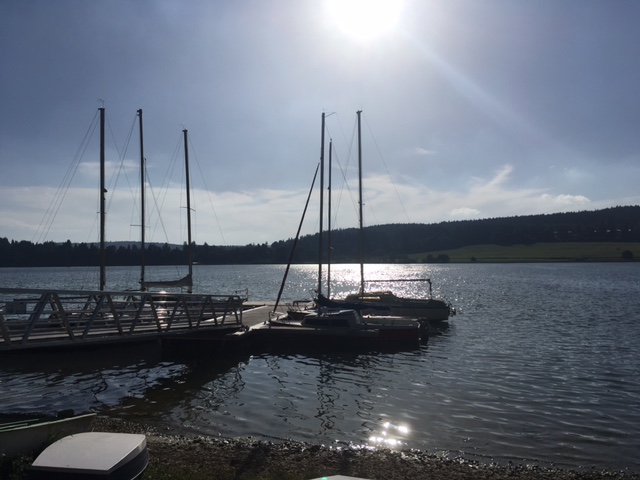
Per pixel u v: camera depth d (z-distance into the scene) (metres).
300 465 10.58
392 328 26.33
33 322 16.44
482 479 10.23
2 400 16.91
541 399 16.45
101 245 33.03
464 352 24.97
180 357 23.39
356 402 16.30
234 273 140.25
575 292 63.56
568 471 10.77
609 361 22.47
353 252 180.75
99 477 6.62
